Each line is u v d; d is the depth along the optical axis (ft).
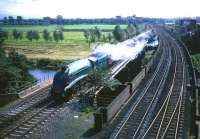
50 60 271.90
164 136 91.20
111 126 99.09
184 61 244.22
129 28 519.60
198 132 92.32
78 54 331.36
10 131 92.89
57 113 111.24
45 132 93.66
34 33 490.90
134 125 100.17
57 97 125.80
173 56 273.13
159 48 323.16
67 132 94.17
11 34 574.15
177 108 120.06
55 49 379.35
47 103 123.13
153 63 230.07
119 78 178.29
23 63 181.88
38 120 103.91
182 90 149.89
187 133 93.35
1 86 147.02
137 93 142.92
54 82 127.54
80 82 142.51
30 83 159.43
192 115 105.40
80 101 125.49
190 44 315.17
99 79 139.13
